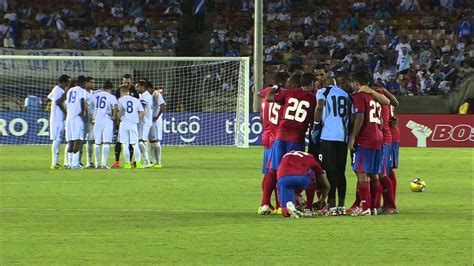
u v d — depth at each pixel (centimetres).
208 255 3450
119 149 7769
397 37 13238
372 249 3591
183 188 6088
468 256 3438
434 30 13762
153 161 8175
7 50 12525
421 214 4719
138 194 5716
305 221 4403
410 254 3478
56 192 5809
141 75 11838
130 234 3984
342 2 14338
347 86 4678
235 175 7031
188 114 10394
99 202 5275
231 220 4456
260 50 10250
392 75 12644
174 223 4350
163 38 13625
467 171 7538
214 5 14562
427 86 12294
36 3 14138
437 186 6350
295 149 4597
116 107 7594
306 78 4591
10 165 7881
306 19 13900
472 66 12325
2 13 13925
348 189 6112
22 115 10300
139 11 14150
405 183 6575
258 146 10394
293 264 3269
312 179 4566
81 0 14200
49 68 11550
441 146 10475
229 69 11400
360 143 4597
